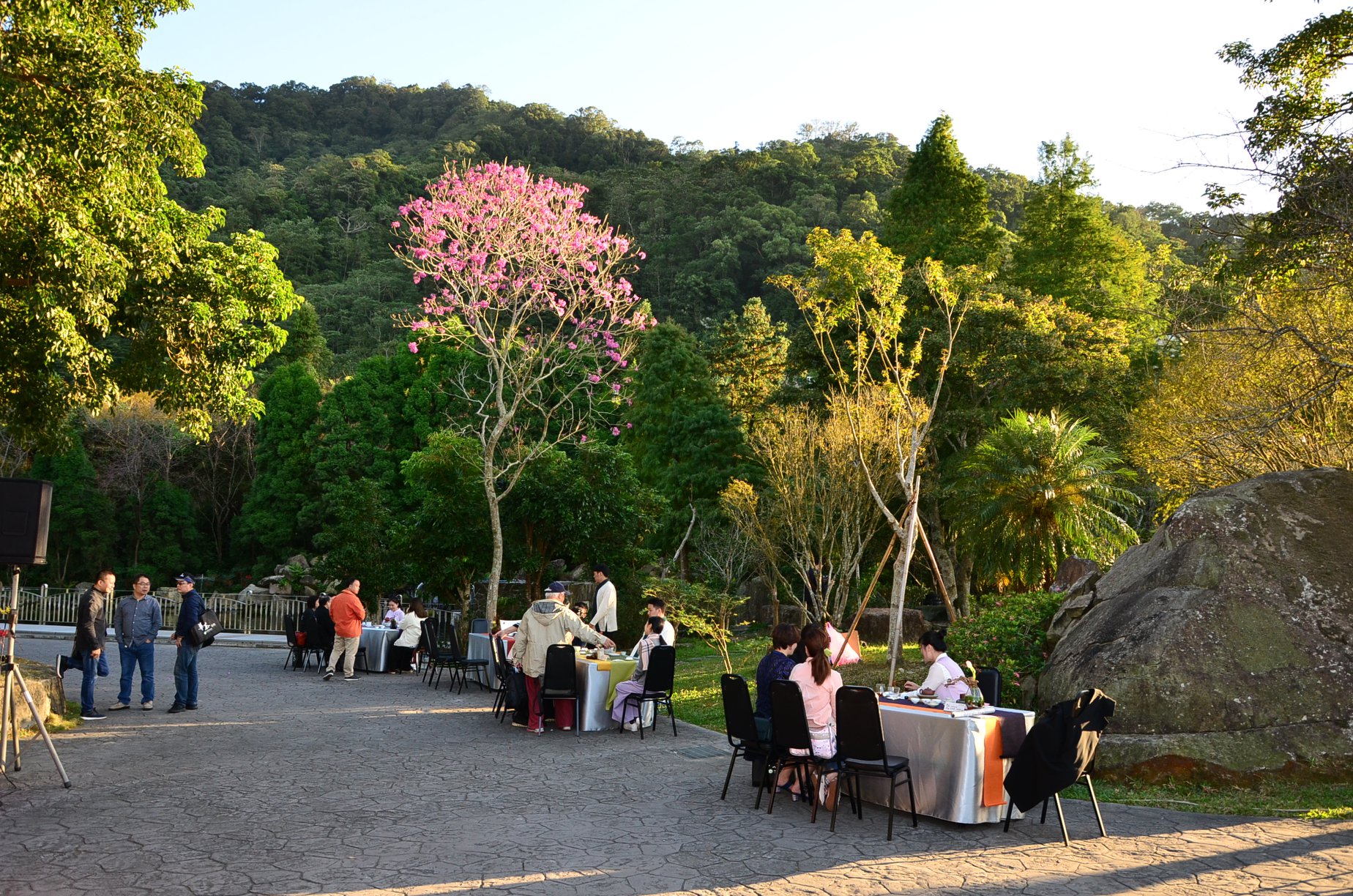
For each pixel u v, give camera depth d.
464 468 21.56
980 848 6.57
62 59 9.77
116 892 5.47
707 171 108.19
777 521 25.44
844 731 7.12
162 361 11.95
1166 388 19.91
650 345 38.38
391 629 19.16
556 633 11.52
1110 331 30.94
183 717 12.36
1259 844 6.63
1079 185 41.06
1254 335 12.74
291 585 34.53
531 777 8.89
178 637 13.02
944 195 37.25
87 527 38.53
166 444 40.75
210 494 43.62
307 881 5.69
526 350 20.20
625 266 21.34
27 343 10.44
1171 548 10.22
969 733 7.10
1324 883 5.79
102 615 12.62
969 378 29.88
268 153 138.38
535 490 21.20
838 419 22.23
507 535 21.61
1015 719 7.43
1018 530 21.48
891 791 6.91
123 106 10.41
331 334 72.44
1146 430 20.62
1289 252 11.62
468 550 21.50
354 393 38.94
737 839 6.75
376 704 13.92
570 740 11.01
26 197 9.32
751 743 7.86
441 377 37.91
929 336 29.58
